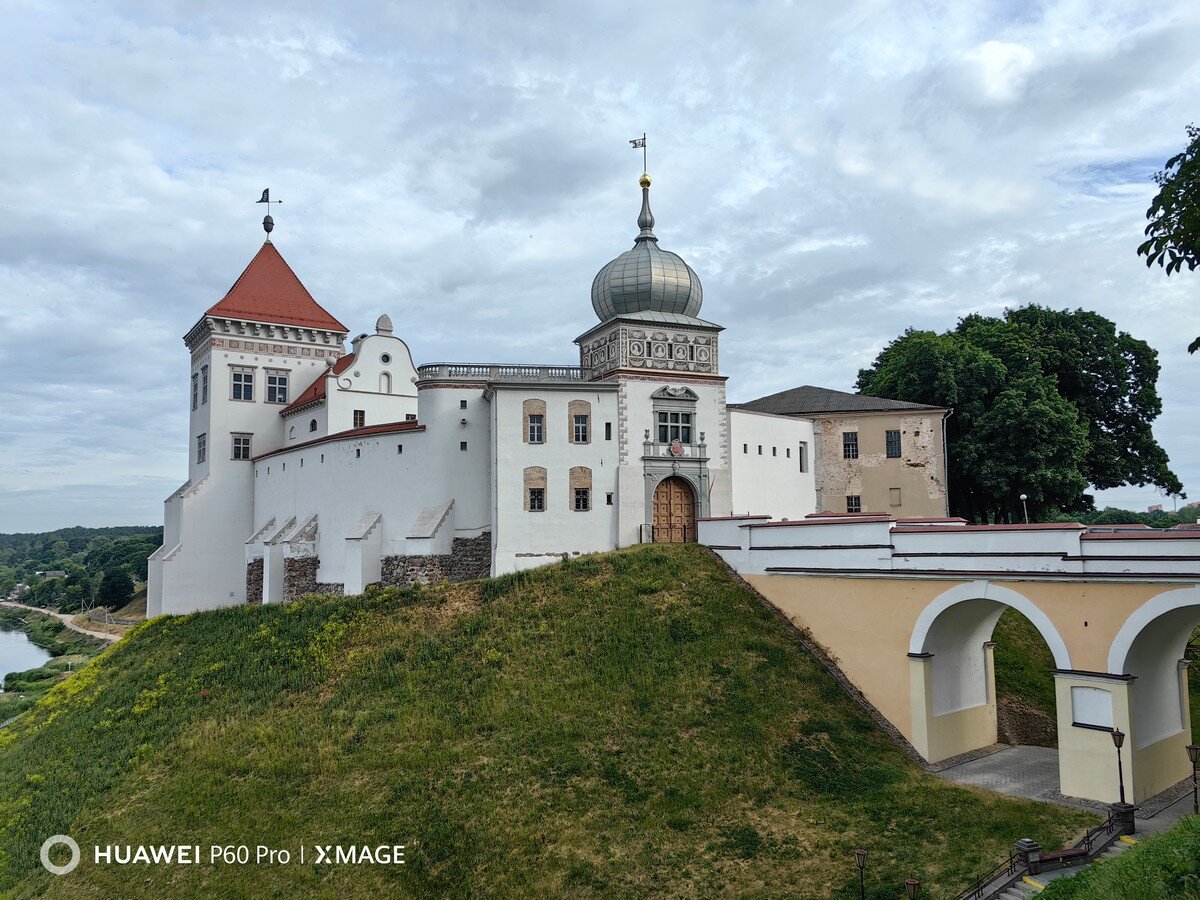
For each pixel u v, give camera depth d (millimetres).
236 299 72562
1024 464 59031
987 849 25469
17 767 39938
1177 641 31125
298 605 46969
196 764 34938
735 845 27219
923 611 33500
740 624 39062
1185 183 18828
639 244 57062
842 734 33000
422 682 37375
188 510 68812
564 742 32562
